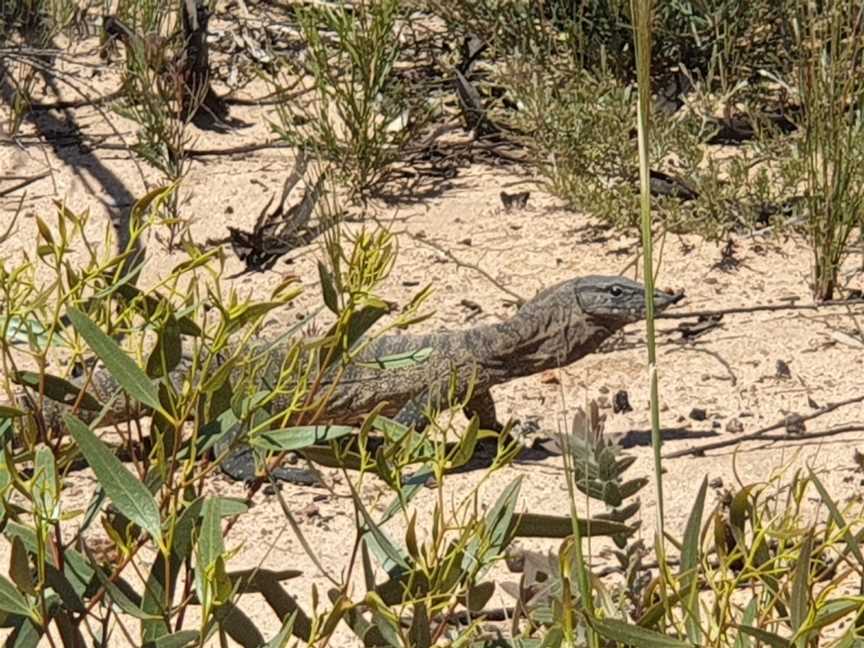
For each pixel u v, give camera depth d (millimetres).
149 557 4133
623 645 2713
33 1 8422
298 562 4352
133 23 8422
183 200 7203
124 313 2762
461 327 6094
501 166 7703
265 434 2801
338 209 6957
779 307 6172
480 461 5062
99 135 7930
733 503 2875
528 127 7258
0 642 3547
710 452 5086
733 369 5699
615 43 7961
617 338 5980
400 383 5016
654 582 2885
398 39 7820
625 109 7098
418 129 7676
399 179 7559
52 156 7703
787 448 5078
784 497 4645
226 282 6480
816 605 2605
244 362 2820
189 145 7867
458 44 8461
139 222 2850
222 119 8148
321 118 7605
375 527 2762
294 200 7289
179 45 8141
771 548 3975
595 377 5676
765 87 7992
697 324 6086
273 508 4680
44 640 3686
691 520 2820
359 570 4301
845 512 2959
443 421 5242
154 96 7742
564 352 5125
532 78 7508
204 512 2637
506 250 6773
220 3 9383
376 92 7500
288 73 8539
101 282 3111
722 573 2822
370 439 5098
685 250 6703
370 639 2742
